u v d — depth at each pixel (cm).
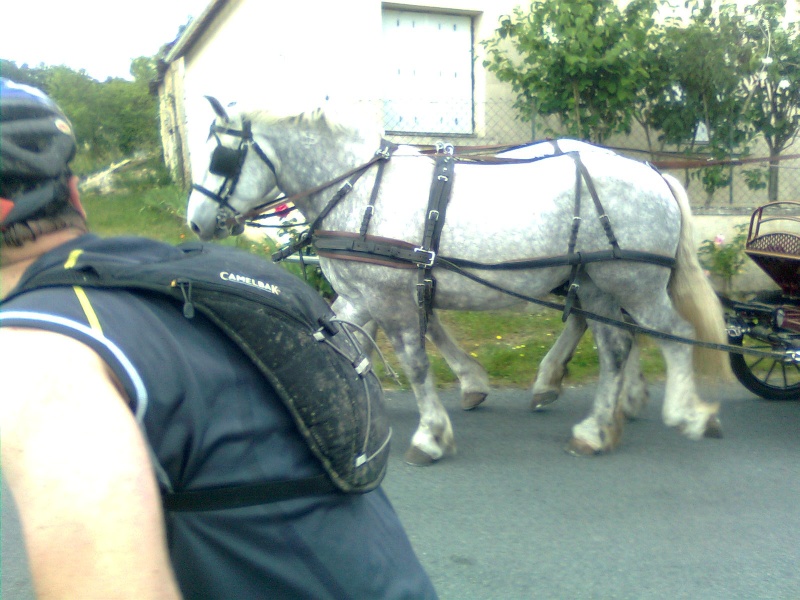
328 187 405
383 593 125
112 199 1052
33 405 88
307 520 117
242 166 409
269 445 115
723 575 316
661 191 417
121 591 85
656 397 569
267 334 113
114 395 94
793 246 504
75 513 85
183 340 108
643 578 313
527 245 394
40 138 104
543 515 369
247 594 112
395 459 438
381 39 808
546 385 520
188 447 106
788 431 494
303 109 405
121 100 2108
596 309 444
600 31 761
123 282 106
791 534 351
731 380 459
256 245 725
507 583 308
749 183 895
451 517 365
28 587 303
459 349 526
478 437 475
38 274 104
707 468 428
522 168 405
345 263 402
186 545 110
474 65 880
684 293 438
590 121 793
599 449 445
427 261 389
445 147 425
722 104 837
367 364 131
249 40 1010
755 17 850
